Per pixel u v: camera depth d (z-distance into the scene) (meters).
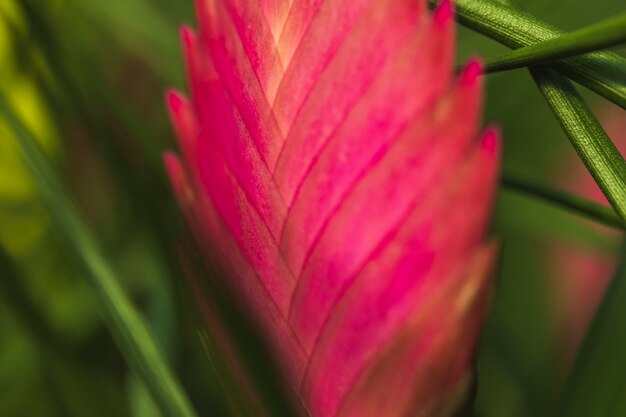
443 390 0.23
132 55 0.40
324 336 0.23
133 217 0.34
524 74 0.40
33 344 0.34
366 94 0.22
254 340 0.22
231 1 0.23
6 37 0.34
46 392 0.37
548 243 0.35
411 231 0.23
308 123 0.23
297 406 0.23
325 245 0.23
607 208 0.27
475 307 0.23
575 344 0.34
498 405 0.36
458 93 0.22
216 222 0.23
